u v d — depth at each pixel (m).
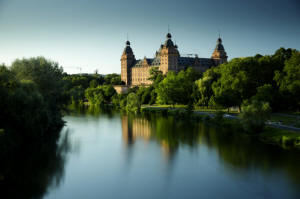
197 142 64.62
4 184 41.50
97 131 78.38
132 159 53.72
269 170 46.41
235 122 76.75
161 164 50.81
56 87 74.00
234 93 92.06
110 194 39.69
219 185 41.84
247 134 70.00
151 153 57.22
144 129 81.25
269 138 63.53
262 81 99.75
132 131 78.38
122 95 158.12
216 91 98.25
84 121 96.62
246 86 93.69
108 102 177.00
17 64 69.81
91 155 55.84
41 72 70.56
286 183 41.75
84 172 47.12
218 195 38.97
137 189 41.19
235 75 98.81
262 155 53.31
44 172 46.47
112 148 60.72
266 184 41.59
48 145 61.19
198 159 52.94
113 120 99.38
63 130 78.81
